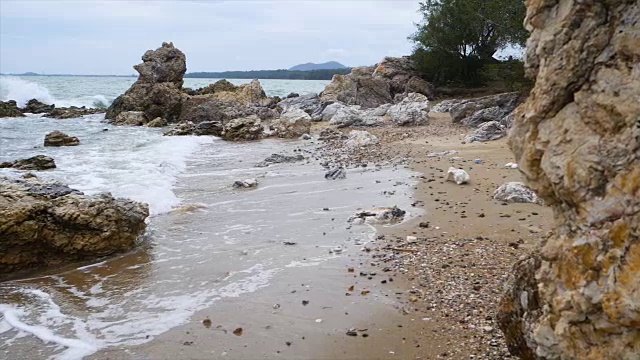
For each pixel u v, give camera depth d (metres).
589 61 3.67
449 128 26.31
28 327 6.77
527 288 4.54
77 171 16.77
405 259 8.55
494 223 10.11
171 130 30.22
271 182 15.48
